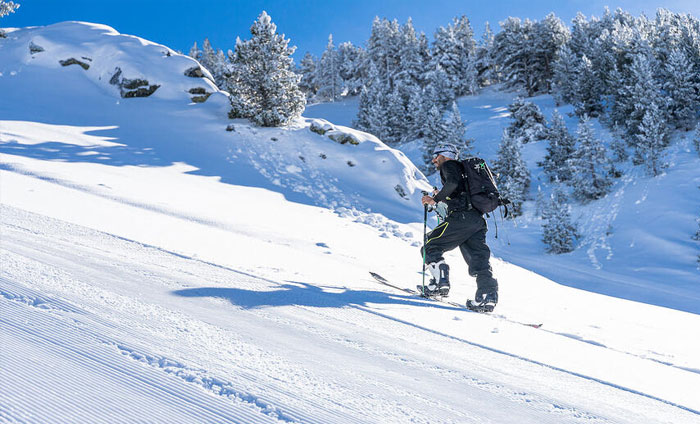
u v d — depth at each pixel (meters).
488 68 84.31
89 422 1.43
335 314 3.19
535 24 72.06
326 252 7.77
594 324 5.17
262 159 21.55
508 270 9.95
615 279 19.45
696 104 37.19
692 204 26.92
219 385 1.78
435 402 1.90
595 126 44.91
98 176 13.49
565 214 25.28
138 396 1.63
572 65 58.28
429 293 4.84
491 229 29.44
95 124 24.02
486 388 2.14
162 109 27.52
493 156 41.00
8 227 5.34
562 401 2.08
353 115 72.31
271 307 3.13
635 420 1.96
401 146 50.47
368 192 20.34
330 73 90.50
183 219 8.98
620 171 33.38
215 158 20.89
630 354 3.53
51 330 2.13
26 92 28.20
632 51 46.84
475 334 3.27
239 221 9.64
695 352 4.16
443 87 61.34
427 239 5.00
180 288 3.30
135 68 30.08
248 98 26.23
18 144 17.45
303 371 2.05
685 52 42.53
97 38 34.31
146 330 2.30
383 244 10.55
